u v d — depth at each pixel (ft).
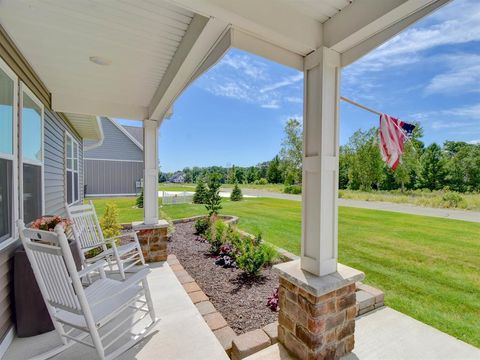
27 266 6.71
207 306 8.23
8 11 5.95
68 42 7.37
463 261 13.08
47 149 12.01
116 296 6.33
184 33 6.91
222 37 5.77
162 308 8.11
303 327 5.69
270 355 5.99
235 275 11.16
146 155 13.01
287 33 5.39
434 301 8.99
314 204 5.98
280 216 28.27
